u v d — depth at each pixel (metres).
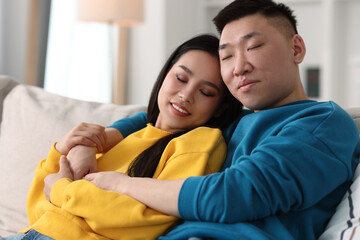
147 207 0.85
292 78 0.95
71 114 1.38
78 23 3.70
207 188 0.79
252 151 0.86
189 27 4.21
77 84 3.73
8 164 1.36
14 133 1.39
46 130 1.35
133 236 0.84
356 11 3.65
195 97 1.05
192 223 0.81
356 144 0.92
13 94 1.50
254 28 0.92
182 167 0.94
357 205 0.83
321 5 3.81
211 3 4.16
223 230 0.77
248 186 0.78
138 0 3.18
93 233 0.86
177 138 1.00
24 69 3.35
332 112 0.88
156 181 0.86
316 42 3.84
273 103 0.96
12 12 3.42
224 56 0.96
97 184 0.91
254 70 0.91
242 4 0.95
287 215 0.84
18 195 1.30
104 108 1.40
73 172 1.00
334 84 3.71
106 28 3.93
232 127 1.10
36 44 3.30
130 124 1.22
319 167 0.82
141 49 3.92
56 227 0.87
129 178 0.89
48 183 0.97
